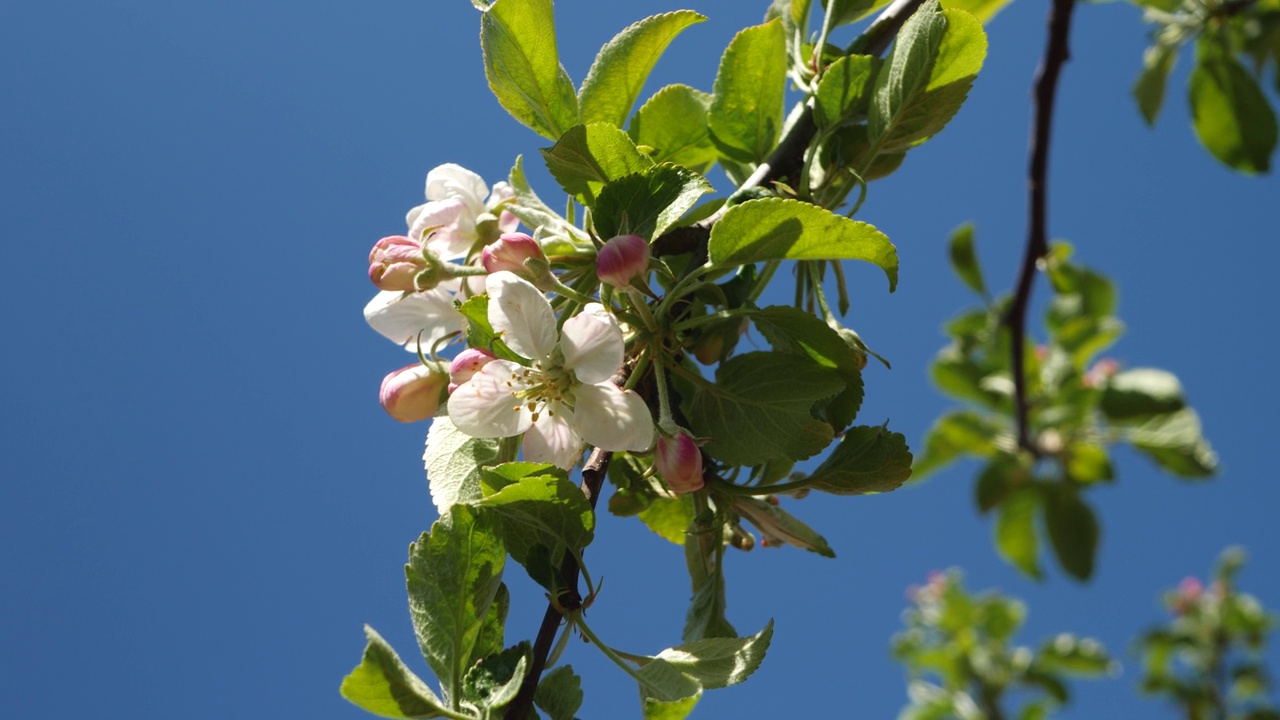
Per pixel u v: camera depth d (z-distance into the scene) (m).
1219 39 0.96
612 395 0.58
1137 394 1.25
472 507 0.57
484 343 0.59
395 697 0.55
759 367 0.60
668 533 0.65
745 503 0.62
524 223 0.61
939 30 0.62
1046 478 1.30
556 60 0.63
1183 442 1.24
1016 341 0.79
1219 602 1.67
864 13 0.67
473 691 0.56
